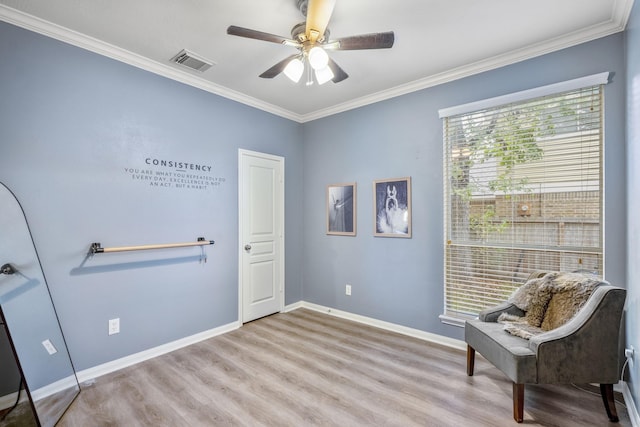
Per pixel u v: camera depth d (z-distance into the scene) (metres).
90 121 2.43
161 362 2.65
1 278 1.87
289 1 1.96
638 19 1.80
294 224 4.20
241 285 3.53
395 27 2.24
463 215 2.91
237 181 3.50
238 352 2.84
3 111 2.05
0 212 1.95
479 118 2.82
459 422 1.86
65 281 2.29
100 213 2.48
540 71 2.50
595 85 2.27
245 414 1.95
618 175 2.18
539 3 1.99
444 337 3.00
